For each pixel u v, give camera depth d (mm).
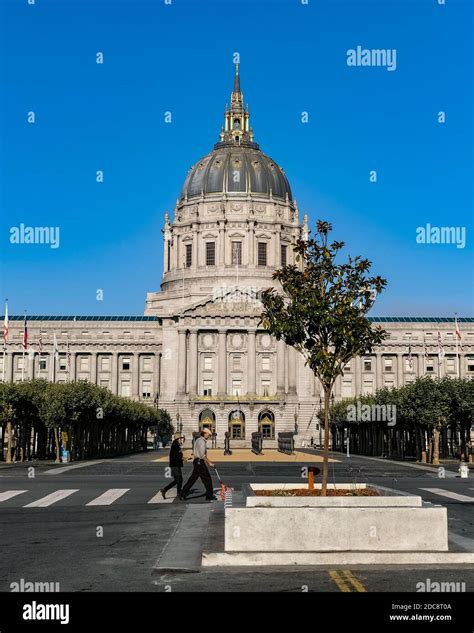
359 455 114500
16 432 88438
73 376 172750
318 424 152500
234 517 20312
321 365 25984
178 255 197125
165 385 165000
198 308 164125
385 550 20203
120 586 17938
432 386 81250
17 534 26047
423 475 56906
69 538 25094
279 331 26609
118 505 35125
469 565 19812
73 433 88188
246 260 189875
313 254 27188
